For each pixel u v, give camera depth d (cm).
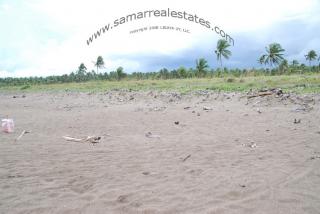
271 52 5056
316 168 495
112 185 431
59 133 864
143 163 543
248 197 384
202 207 358
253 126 912
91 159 572
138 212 347
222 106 1391
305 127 855
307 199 376
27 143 721
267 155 583
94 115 1250
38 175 479
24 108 1661
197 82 2752
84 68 6316
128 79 5075
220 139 746
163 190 411
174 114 1213
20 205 368
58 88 3197
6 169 510
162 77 5109
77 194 400
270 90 1545
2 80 5734
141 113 1274
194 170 496
